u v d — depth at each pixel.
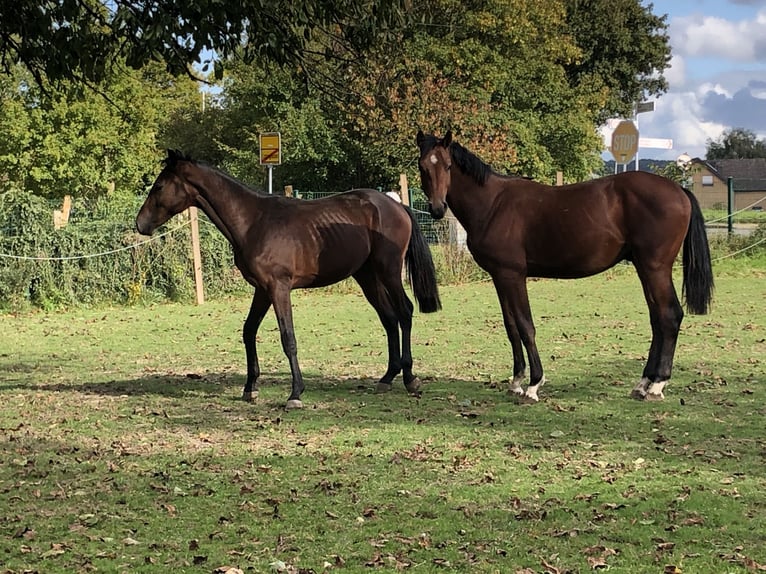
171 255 17.45
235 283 18.33
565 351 11.04
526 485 5.60
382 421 7.46
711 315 14.09
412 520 4.98
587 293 17.80
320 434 7.05
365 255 8.52
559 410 7.77
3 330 14.00
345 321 14.36
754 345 11.19
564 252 7.95
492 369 9.93
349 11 6.52
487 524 4.91
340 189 31.12
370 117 27.09
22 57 6.94
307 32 6.52
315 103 29.80
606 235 7.85
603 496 5.35
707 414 7.51
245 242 8.12
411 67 26.72
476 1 30.86
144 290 17.34
